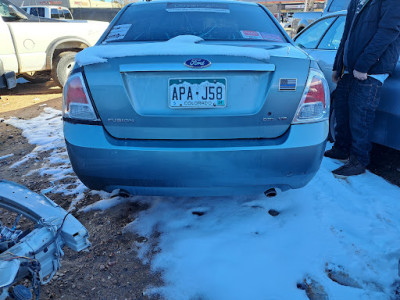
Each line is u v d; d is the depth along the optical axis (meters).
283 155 1.71
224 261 1.81
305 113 1.73
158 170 1.70
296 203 2.37
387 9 2.25
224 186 1.76
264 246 1.92
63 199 2.52
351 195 2.48
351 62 2.63
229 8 2.62
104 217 2.27
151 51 1.67
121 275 1.76
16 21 5.95
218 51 1.66
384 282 1.68
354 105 2.64
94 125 1.71
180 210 2.30
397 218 2.19
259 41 2.20
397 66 2.58
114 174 1.74
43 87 7.45
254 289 1.63
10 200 1.42
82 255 1.91
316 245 1.93
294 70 1.69
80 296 1.64
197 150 1.66
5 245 1.24
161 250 1.92
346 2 6.03
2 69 5.59
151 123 1.68
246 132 1.72
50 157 3.38
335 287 1.64
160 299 1.61
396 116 2.59
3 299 1.23
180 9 2.56
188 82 1.64
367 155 2.78
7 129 4.38
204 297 1.60
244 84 1.66
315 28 4.29
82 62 1.69
